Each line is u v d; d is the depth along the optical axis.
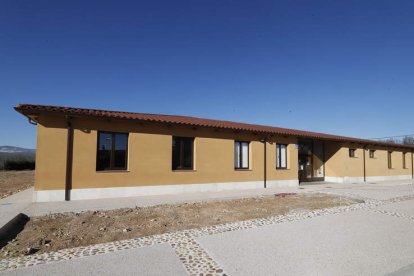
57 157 9.50
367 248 5.03
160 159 11.54
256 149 14.77
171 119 12.41
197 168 12.57
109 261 4.37
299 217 7.55
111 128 10.51
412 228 6.44
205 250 4.88
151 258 4.50
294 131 18.12
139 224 6.85
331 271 4.04
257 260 4.43
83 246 5.19
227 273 3.95
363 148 20.88
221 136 13.48
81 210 8.06
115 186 10.47
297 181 16.30
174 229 6.41
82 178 9.86
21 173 25.84
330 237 5.67
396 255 4.69
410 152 25.78
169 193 11.67
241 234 5.88
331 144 19.97
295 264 4.28
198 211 8.46
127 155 10.89
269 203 10.02
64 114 9.32
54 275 3.86
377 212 8.31
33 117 9.45
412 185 17.89
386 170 22.78
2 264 4.29
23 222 7.00
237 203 9.99
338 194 12.34
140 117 11.13
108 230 6.32
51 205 8.66
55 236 5.88
